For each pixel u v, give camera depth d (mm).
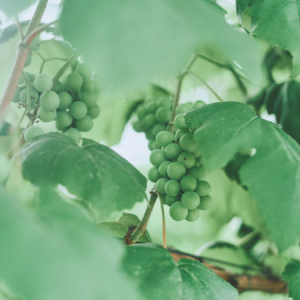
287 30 658
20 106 686
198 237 1000
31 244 438
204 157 591
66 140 618
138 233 655
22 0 529
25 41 591
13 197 474
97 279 443
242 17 707
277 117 852
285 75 875
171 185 645
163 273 600
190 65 791
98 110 731
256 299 891
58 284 417
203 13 505
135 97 882
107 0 463
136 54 449
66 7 474
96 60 452
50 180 566
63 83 729
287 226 592
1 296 474
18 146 645
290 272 749
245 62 500
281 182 603
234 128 608
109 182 582
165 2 479
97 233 478
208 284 615
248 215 920
